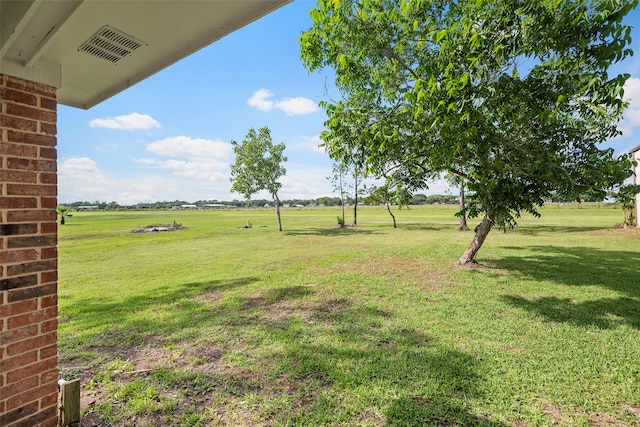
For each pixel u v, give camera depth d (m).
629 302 5.59
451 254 10.89
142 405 2.82
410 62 7.41
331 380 3.21
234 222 35.25
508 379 3.17
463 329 4.49
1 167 1.93
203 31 1.98
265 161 22.52
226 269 9.34
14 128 1.99
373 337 4.27
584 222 24.77
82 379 3.29
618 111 4.65
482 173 6.82
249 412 2.73
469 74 4.63
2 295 1.93
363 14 6.51
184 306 5.80
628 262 9.05
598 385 3.06
